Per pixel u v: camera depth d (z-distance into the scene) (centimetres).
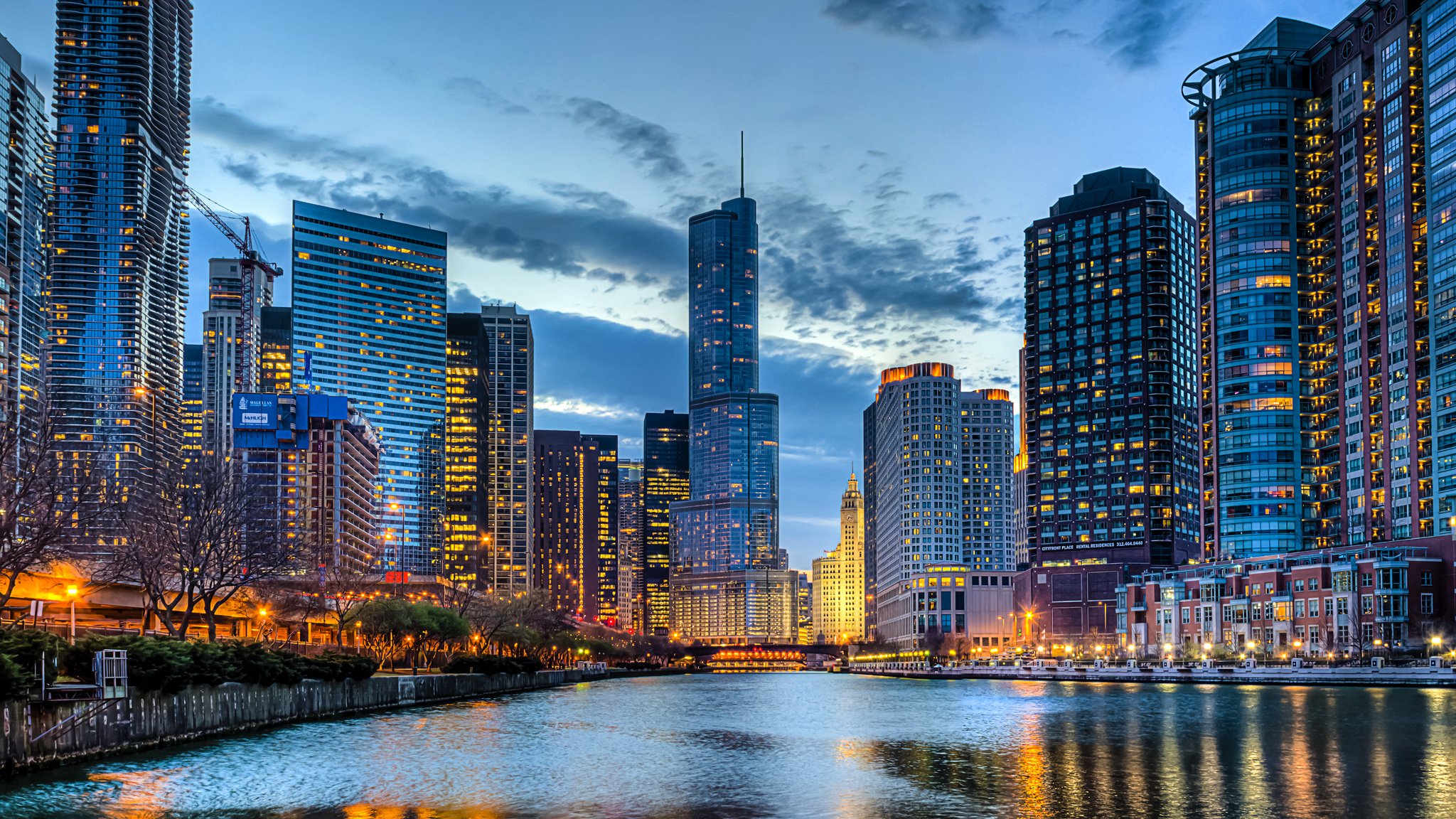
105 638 7831
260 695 10494
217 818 6075
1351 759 8475
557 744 10038
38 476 10519
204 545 13312
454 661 19725
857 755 9231
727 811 6500
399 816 6241
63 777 6912
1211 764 8312
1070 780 7612
